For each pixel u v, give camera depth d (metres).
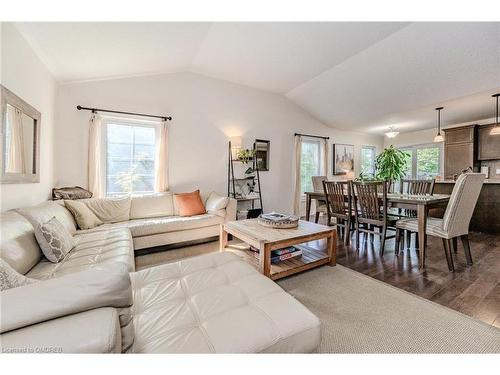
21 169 2.13
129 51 2.78
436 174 5.91
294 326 0.96
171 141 3.88
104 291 0.74
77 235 2.32
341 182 3.23
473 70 3.02
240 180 4.60
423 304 1.75
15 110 2.00
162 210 3.42
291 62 3.61
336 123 5.65
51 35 2.19
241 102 4.56
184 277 1.38
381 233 2.88
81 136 3.25
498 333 1.43
